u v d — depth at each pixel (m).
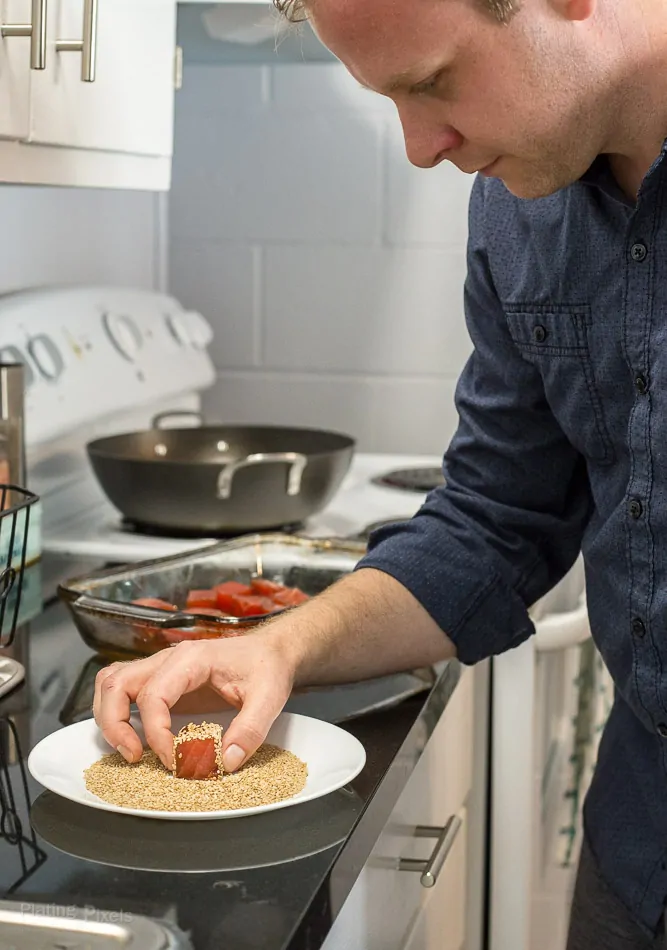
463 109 0.84
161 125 1.43
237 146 2.18
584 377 1.03
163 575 1.27
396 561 1.11
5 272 1.67
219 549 1.32
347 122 2.14
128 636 1.10
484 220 1.09
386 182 2.15
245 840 0.80
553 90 0.83
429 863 1.04
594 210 0.98
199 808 0.82
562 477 1.15
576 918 1.23
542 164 0.87
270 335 2.21
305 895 0.73
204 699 0.97
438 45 0.80
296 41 1.90
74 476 1.67
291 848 0.79
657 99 0.88
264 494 1.52
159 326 1.95
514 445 1.14
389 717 1.03
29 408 1.50
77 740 0.93
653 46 0.86
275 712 0.91
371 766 0.93
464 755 1.35
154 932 0.68
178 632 1.08
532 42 0.81
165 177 1.48
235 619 1.07
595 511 1.12
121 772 0.88
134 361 1.80
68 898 0.72
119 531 1.62
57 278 1.85
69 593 1.13
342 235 2.17
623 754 1.16
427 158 0.88
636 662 1.04
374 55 0.80
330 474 1.57
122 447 1.69
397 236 2.16
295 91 2.15
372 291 2.18
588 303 1.00
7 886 0.73
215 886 0.74
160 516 1.54
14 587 1.37
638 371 0.97
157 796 0.84
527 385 1.11
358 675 1.07
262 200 2.19
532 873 1.48
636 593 1.01
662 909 1.13
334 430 2.21
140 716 0.98
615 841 1.16
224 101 2.17
